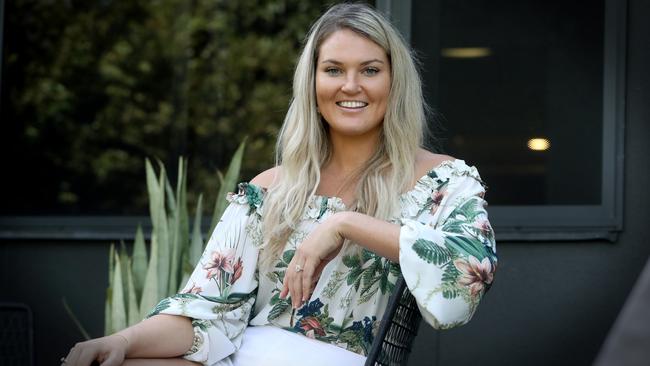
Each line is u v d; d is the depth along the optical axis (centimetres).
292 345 187
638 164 304
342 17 201
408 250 172
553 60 312
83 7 499
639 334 79
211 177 524
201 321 187
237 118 573
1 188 387
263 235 198
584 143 309
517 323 305
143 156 535
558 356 304
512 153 313
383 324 169
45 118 441
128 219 365
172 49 571
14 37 408
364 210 195
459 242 177
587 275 304
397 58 199
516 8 314
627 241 304
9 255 347
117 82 527
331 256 178
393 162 196
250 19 586
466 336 306
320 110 201
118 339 176
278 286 196
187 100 569
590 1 310
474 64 316
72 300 345
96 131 498
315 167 201
